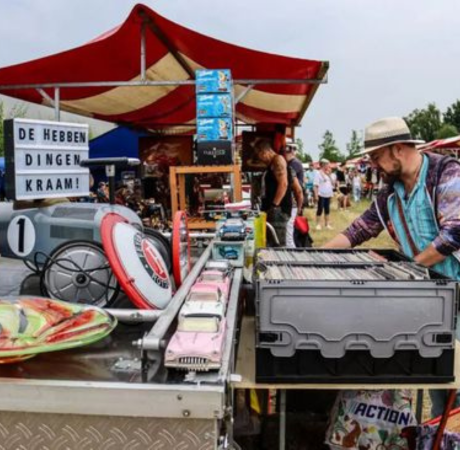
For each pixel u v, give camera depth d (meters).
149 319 1.28
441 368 1.30
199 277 1.68
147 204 5.04
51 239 1.53
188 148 7.33
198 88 3.72
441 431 1.55
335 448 1.60
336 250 1.98
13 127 1.66
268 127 8.38
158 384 0.97
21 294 1.60
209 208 3.52
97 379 1.00
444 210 1.96
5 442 1.01
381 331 1.28
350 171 23.14
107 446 1.00
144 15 3.82
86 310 1.26
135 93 6.18
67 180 1.95
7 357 1.04
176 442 0.98
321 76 4.95
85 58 4.65
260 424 2.06
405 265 1.61
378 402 1.57
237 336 1.60
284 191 4.90
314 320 1.29
